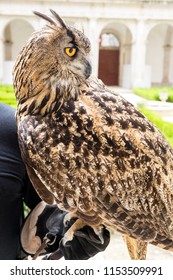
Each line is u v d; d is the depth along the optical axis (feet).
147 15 120.78
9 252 7.48
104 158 6.26
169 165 6.86
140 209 6.52
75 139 6.28
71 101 6.40
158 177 6.58
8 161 7.29
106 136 6.27
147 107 66.08
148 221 6.64
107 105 6.46
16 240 7.54
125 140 6.32
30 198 7.87
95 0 115.75
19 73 6.56
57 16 6.57
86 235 6.77
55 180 6.40
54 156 6.30
